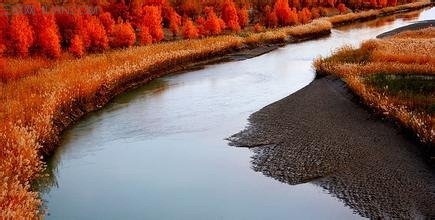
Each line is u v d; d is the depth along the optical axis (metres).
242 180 15.02
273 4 76.19
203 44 43.41
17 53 35.72
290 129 19.41
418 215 11.79
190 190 14.46
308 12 75.06
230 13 59.41
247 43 48.34
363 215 12.20
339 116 20.42
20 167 14.13
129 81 30.38
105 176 15.91
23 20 37.56
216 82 31.61
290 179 14.81
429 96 20.41
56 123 20.80
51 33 36.12
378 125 18.44
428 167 14.12
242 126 20.67
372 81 23.97
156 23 47.72
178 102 26.03
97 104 25.27
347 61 31.88
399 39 40.75
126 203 13.80
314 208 12.84
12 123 16.84
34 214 11.69
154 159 17.31
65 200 14.16
